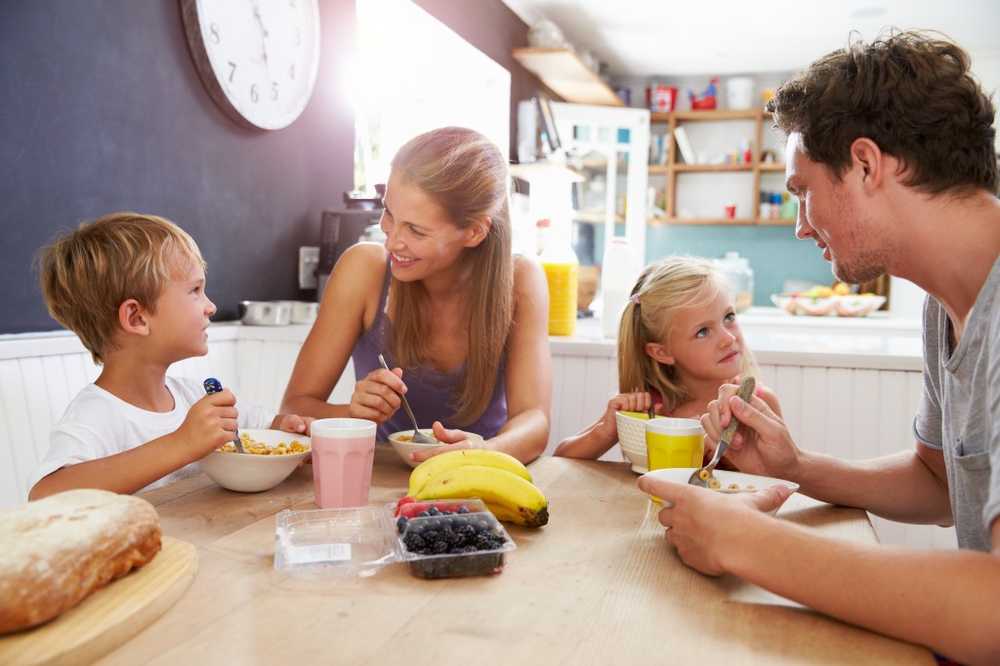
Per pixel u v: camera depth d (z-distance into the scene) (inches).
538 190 110.0
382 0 126.0
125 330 50.9
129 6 77.0
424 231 52.4
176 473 52.9
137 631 25.4
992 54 218.8
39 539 25.2
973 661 24.5
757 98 245.9
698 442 44.4
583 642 25.4
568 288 90.0
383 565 31.7
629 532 37.3
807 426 78.6
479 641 25.2
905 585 25.4
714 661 24.3
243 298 97.0
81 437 46.6
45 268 52.3
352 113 118.3
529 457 53.0
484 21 159.6
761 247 251.4
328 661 23.7
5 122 64.8
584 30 201.2
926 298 43.6
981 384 34.1
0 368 62.4
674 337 62.0
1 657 22.2
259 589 29.2
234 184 94.0
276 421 52.6
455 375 63.0
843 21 190.9
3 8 63.9
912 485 43.9
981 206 33.5
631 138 211.2
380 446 56.6
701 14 186.4
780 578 27.8
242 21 91.2
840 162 34.5
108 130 75.2
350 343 64.3
